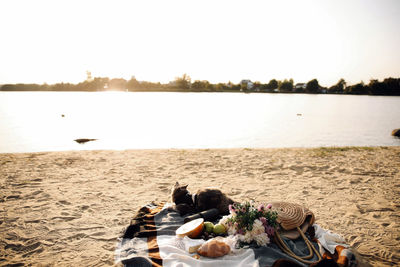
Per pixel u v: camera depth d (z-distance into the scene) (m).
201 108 51.41
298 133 21.80
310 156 12.20
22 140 18.02
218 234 4.44
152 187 7.80
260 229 4.01
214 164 10.67
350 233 5.07
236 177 8.91
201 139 18.80
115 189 7.58
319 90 198.75
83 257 4.20
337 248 4.06
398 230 5.20
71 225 5.32
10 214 5.82
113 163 10.73
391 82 165.38
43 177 8.69
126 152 13.00
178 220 5.08
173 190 5.67
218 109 49.38
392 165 10.48
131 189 7.60
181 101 76.75
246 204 4.31
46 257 4.21
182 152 13.05
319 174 9.23
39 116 33.69
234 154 12.66
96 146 16.30
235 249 3.95
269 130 23.42
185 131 22.48
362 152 13.18
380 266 3.99
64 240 4.74
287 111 46.41
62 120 29.84
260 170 9.78
